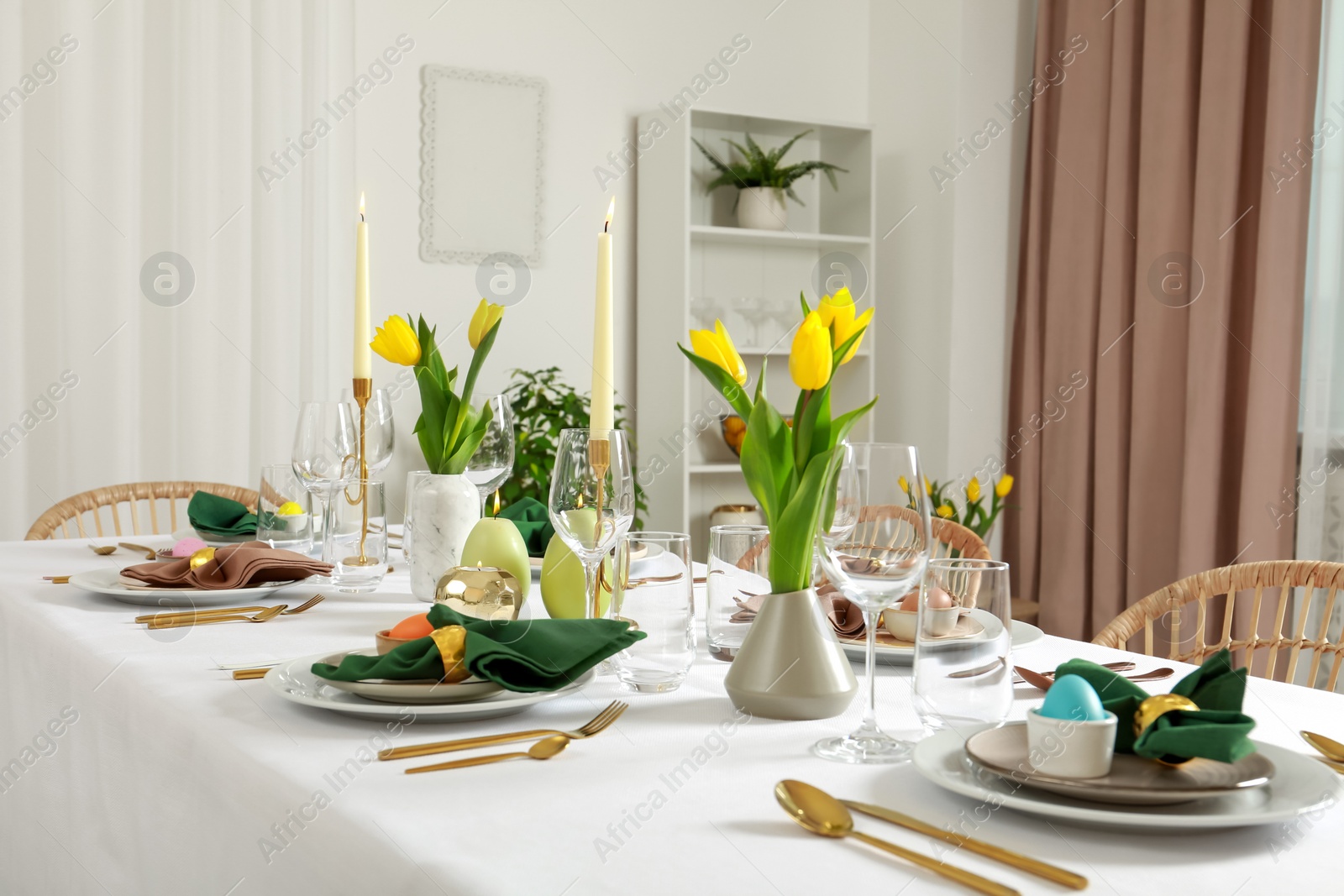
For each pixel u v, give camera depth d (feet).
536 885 1.67
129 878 2.93
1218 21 8.98
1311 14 8.49
